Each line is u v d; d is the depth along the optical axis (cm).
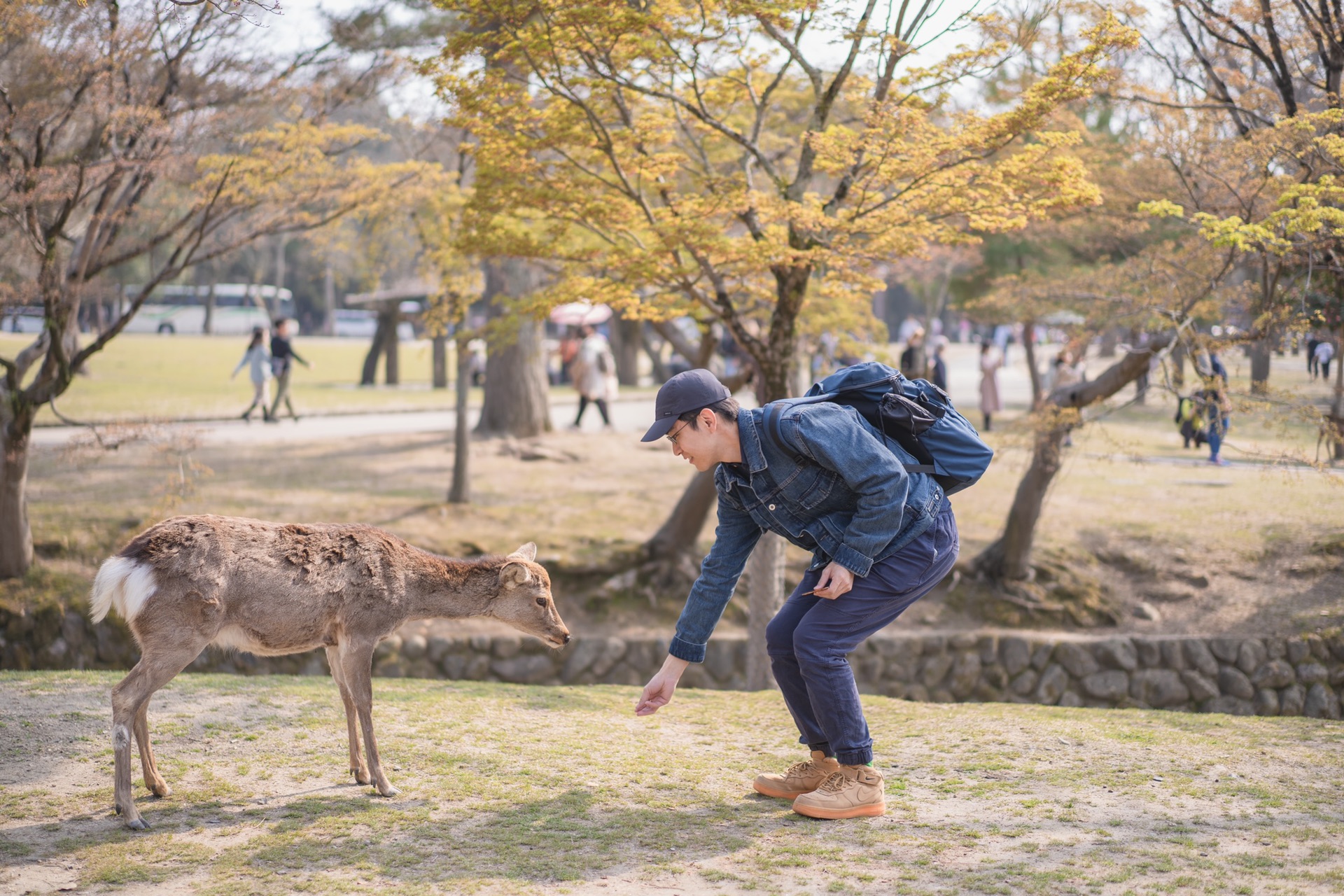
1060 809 406
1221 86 920
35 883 324
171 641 377
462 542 1329
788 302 888
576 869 340
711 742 528
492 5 750
